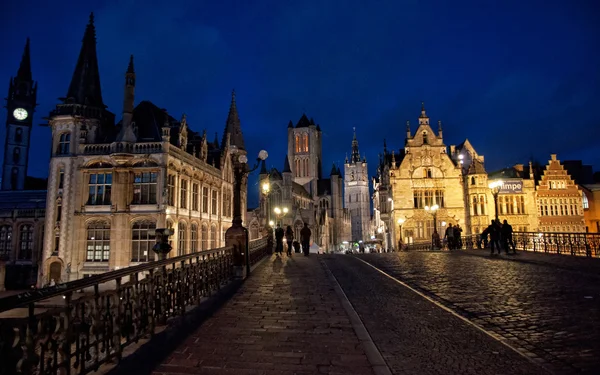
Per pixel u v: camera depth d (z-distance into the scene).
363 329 7.70
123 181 33.66
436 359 6.02
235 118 39.78
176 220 34.94
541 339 6.89
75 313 5.03
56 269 33.81
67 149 36.06
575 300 9.80
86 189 34.69
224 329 7.78
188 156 38.38
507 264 18.05
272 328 7.86
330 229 116.69
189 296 9.70
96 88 40.12
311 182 124.81
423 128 48.44
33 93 90.50
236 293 11.59
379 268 17.84
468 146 54.12
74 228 34.06
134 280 6.67
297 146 128.25
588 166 54.62
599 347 6.39
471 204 45.88
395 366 5.76
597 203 48.97
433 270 16.61
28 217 51.16
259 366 5.84
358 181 142.25
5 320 3.99
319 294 11.40
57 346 4.64
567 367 5.60
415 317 8.62
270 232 29.83
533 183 45.88
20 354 4.06
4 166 85.62
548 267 16.33
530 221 45.19
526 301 9.87
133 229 33.38
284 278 14.55
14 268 50.06
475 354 6.21
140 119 38.69
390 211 52.47
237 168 15.77
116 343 5.92
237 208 15.52
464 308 9.33
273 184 96.88
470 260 20.69
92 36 41.38
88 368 5.26
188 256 9.66
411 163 47.81
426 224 46.66
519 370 5.54
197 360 6.07
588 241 20.97
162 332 7.54
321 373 5.57
